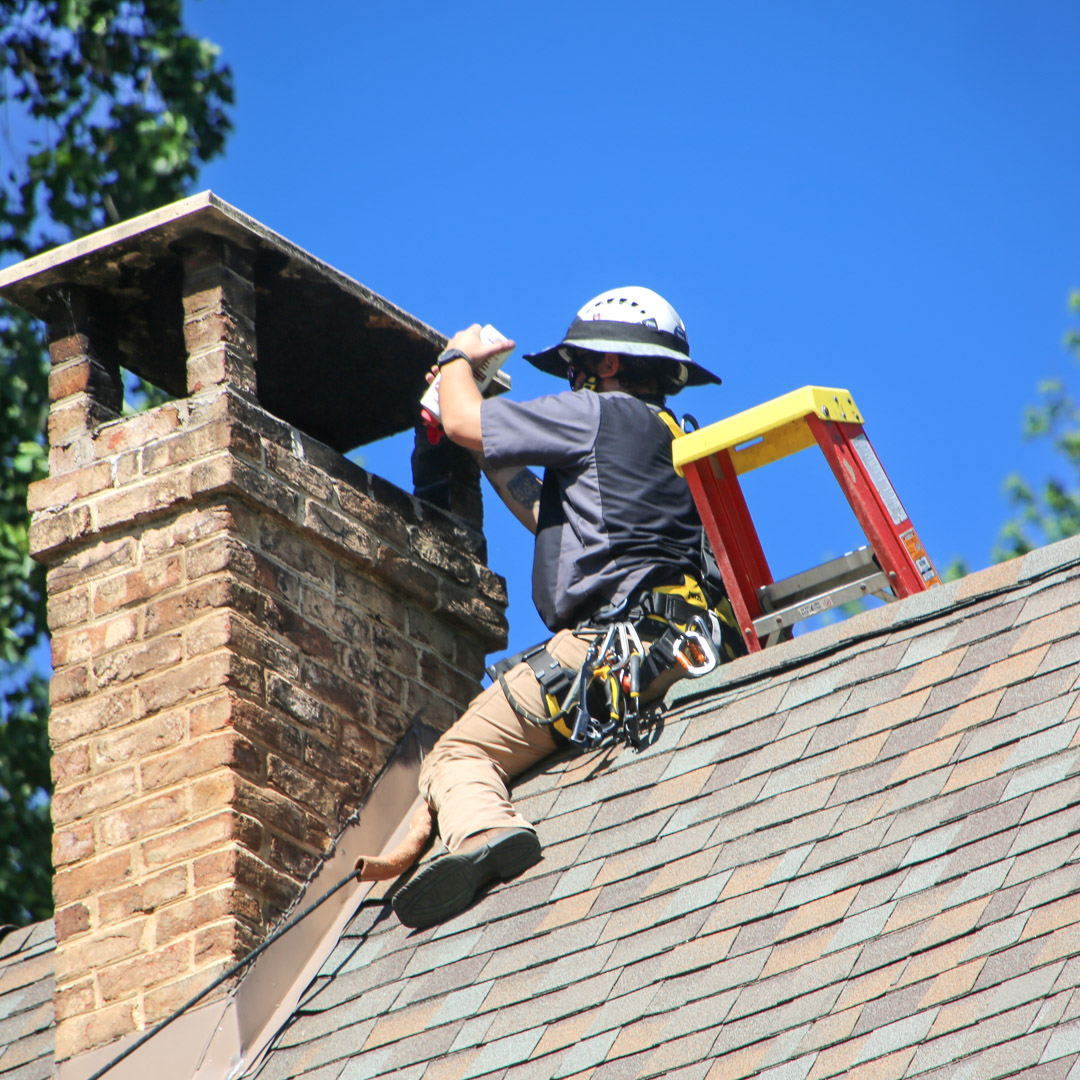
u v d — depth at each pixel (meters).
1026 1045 11.42
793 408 16.78
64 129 47.56
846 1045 12.30
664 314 18.83
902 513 17.34
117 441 18.30
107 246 18.56
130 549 17.92
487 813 16.45
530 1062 13.89
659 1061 13.12
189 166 48.59
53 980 18.95
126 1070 16.02
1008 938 12.34
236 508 17.64
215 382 18.03
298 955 16.55
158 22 48.81
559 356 19.31
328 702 17.92
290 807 17.06
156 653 17.38
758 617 17.42
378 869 16.92
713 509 17.28
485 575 20.62
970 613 15.73
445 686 19.62
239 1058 15.63
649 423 17.97
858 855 13.95
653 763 16.44
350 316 20.03
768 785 15.29
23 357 44.97
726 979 13.55
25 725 43.75
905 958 12.73
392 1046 14.97
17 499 43.97
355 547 18.72
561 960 14.79
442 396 18.36
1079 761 13.52
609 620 17.19
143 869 16.70
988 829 13.41
